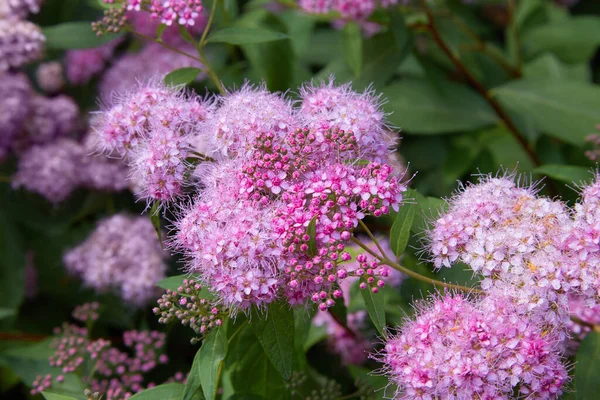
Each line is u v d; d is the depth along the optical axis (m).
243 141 0.47
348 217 0.45
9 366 0.54
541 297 0.45
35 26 0.56
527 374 0.44
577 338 0.49
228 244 0.44
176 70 0.49
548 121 0.59
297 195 0.45
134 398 0.46
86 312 0.56
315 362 0.55
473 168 0.59
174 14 0.50
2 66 0.56
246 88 0.49
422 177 0.60
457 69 0.62
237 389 0.49
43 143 0.62
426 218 0.47
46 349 0.54
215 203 0.46
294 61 0.58
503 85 0.60
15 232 0.59
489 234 0.46
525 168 0.59
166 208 0.47
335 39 0.65
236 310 0.45
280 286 0.45
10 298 0.58
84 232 0.61
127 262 0.58
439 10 0.61
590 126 0.58
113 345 0.58
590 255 0.45
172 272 0.59
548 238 0.45
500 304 0.45
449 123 0.60
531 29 0.70
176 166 0.47
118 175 0.60
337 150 0.46
